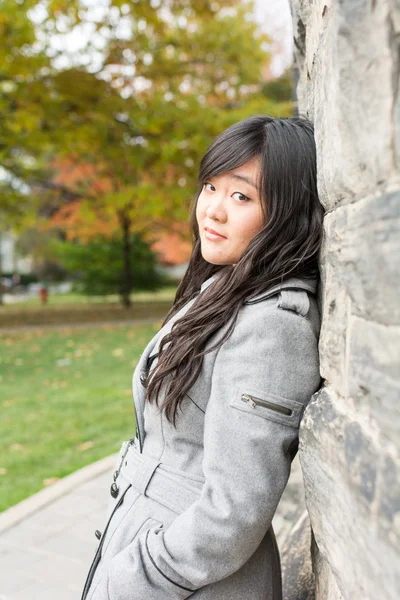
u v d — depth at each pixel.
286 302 1.05
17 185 14.77
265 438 0.98
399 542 0.62
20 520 3.07
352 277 0.76
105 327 12.39
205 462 1.01
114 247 17.66
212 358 1.09
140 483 1.16
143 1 7.44
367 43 0.67
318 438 0.89
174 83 10.00
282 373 1.00
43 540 2.87
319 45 0.95
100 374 7.15
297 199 1.11
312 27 1.14
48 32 8.23
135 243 17.56
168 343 1.23
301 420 0.99
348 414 0.80
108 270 17.50
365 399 0.74
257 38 10.82
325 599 1.14
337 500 0.81
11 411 5.42
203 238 1.21
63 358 8.39
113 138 9.74
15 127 9.35
